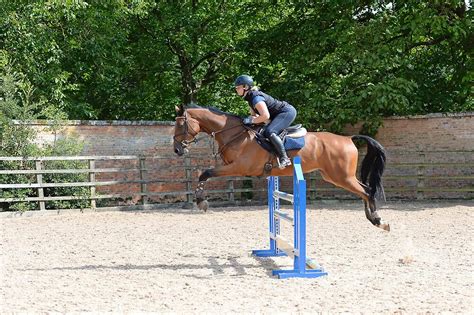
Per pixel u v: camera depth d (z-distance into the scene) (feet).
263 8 69.72
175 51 79.10
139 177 59.93
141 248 33.58
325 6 62.80
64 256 31.22
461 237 35.76
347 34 58.49
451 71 65.46
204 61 83.41
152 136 61.82
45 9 57.88
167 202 62.85
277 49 66.90
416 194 60.23
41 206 52.13
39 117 62.03
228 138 28.55
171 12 74.18
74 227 43.06
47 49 61.36
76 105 67.10
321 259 29.32
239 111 82.48
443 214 47.37
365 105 58.29
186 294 22.31
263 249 32.94
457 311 19.38
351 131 63.41
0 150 52.95
